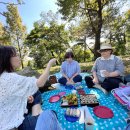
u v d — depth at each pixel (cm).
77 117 245
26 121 179
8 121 144
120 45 1725
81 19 1474
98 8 1368
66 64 438
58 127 137
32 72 592
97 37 1404
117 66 381
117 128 229
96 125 236
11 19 1838
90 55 1958
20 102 150
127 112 267
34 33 2153
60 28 2044
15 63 160
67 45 2048
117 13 1335
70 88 392
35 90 153
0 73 151
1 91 142
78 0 1245
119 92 305
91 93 355
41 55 1942
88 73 570
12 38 2034
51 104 314
